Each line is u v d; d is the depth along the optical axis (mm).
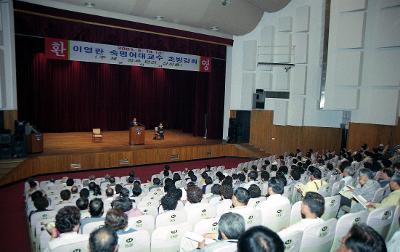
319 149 16266
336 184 6176
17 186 10328
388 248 2656
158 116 20312
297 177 7156
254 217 4059
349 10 14047
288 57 16422
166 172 9406
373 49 13703
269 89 16938
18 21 11188
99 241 2061
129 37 13625
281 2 15805
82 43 12758
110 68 18344
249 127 17406
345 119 15547
